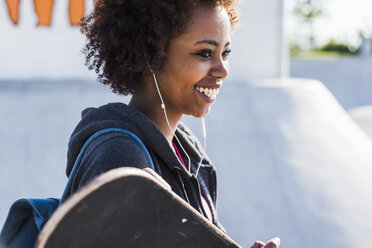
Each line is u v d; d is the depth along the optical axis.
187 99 1.02
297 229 3.09
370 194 3.35
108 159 0.82
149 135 0.95
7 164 3.15
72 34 3.63
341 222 3.15
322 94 4.27
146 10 0.97
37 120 3.39
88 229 0.63
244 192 3.28
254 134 3.66
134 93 1.06
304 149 3.63
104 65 1.07
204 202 1.15
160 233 0.72
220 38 0.99
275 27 4.14
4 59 3.54
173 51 0.98
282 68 4.28
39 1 3.53
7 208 2.97
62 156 3.29
